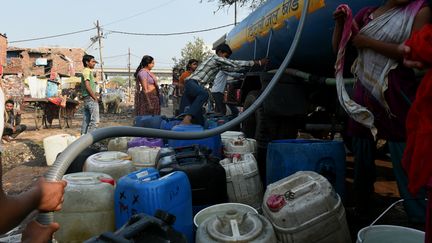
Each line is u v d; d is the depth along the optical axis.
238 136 4.25
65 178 2.40
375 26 2.29
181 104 5.55
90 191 2.25
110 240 1.52
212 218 2.09
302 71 4.60
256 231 1.92
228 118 5.56
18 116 9.93
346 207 3.13
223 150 3.76
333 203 2.11
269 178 2.92
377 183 4.04
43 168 5.34
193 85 5.22
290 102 4.28
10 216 1.07
